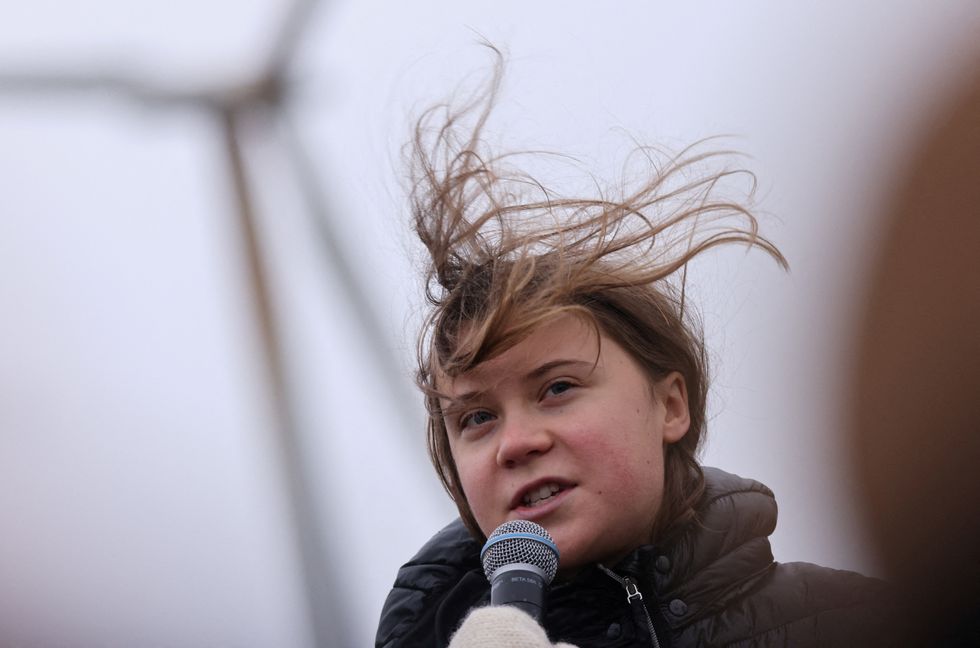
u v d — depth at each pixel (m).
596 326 7.48
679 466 7.90
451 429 7.67
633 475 7.25
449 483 8.45
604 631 7.18
